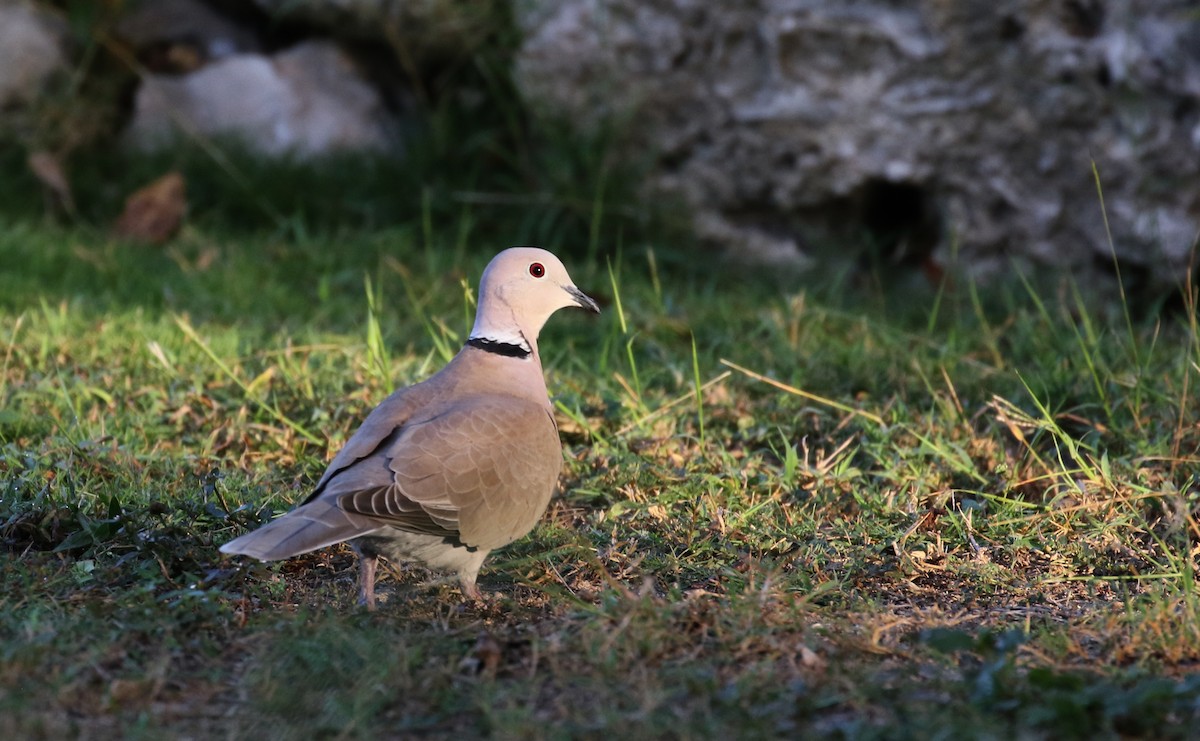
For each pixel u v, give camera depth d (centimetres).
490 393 838
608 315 1365
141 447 1022
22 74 1777
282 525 695
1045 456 1020
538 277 885
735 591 766
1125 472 972
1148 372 1132
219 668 680
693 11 1584
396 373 1159
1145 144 1466
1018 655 698
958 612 788
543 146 1686
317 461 1005
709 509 926
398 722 624
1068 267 1533
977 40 1514
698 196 1638
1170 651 688
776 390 1167
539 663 683
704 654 694
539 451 805
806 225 1631
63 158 1750
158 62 1838
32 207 1702
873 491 966
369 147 1766
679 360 1249
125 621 719
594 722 612
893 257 1623
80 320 1292
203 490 929
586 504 967
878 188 1603
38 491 903
